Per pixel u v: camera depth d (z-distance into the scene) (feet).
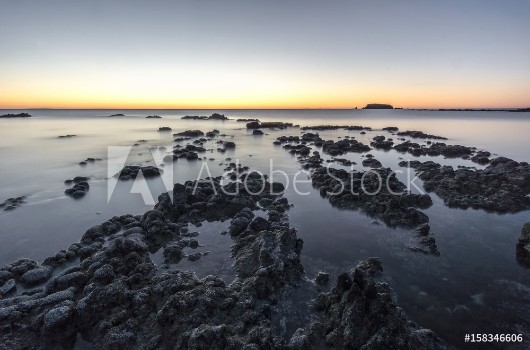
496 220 74.69
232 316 41.52
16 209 85.40
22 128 325.01
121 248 54.85
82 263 52.75
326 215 78.54
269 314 42.86
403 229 69.82
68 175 122.83
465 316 42.96
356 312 38.58
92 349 37.68
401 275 52.24
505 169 117.29
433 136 247.09
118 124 409.69
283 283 48.78
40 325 38.81
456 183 96.48
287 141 224.74
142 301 42.96
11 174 124.06
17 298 44.60
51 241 66.69
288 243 56.29
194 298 42.09
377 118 577.43
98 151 179.01
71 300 43.24
